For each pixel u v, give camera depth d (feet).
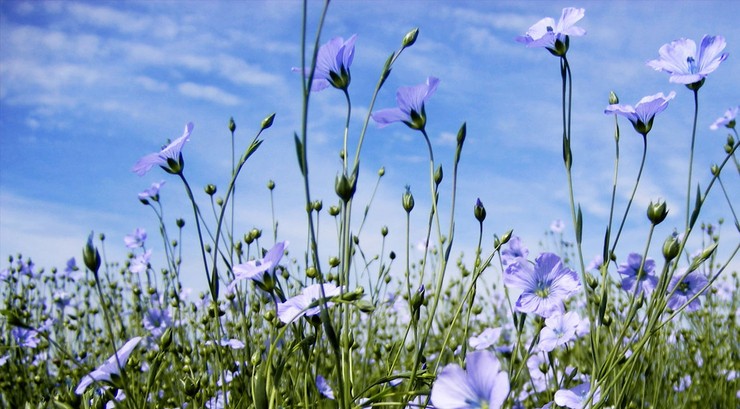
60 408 1.14
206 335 1.61
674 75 1.16
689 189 1.13
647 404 1.60
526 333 2.30
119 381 1.11
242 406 1.34
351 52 1.14
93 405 1.13
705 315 2.15
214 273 1.24
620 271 1.40
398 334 2.40
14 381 1.99
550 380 1.70
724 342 2.29
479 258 1.25
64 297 2.56
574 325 1.35
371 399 1.11
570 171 1.17
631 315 1.14
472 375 0.94
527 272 1.20
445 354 1.76
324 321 1.01
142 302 2.20
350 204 1.16
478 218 1.24
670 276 1.12
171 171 1.22
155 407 1.37
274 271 1.16
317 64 1.14
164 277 2.09
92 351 2.07
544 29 1.21
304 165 0.99
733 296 2.48
